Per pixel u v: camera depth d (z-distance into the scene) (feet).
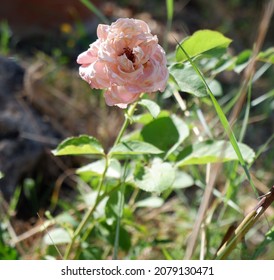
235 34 6.30
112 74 2.20
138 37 2.23
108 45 2.22
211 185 2.62
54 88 4.34
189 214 3.58
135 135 2.79
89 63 2.29
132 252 3.06
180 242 3.37
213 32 2.49
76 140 2.49
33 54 5.24
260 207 2.38
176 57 2.52
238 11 6.76
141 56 2.20
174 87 2.78
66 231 2.89
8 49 5.07
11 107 3.95
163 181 2.46
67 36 5.49
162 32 5.84
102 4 5.90
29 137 3.81
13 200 3.40
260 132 4.65
